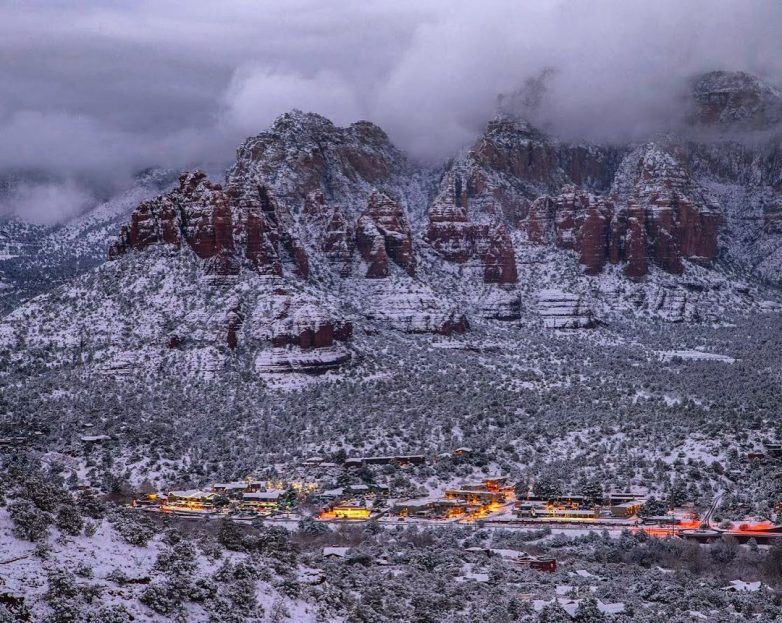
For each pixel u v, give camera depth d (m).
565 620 179.00
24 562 133.38
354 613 154.00
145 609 132.62
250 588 146.12
